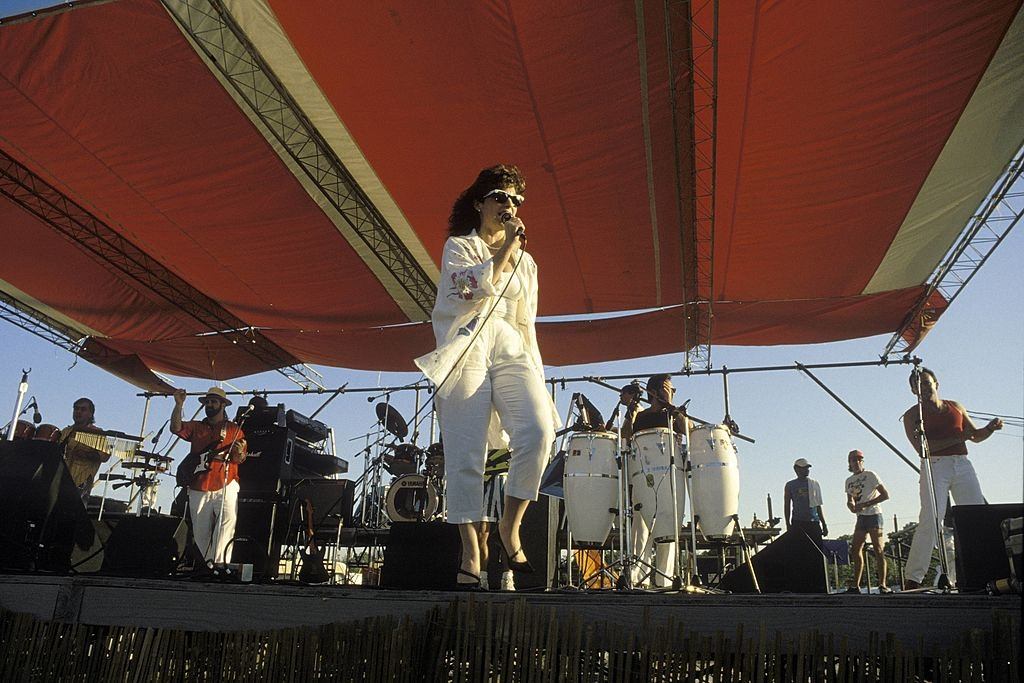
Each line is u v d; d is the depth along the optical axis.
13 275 9.31
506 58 6.04
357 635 2.56
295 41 5.98
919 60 5.74
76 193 7.72
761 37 5.59
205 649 2.78
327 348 10.71
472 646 2.46
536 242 8.36
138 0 5.55
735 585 4.62
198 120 6.76
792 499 8.59
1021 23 5.39
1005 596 2.20
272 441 6.61
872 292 8.80
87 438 7.34
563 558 6.59
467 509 2.92
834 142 6.58
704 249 8.24
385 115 6.71
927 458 5.53
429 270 9.01
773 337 9.84
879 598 2.26
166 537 4.86
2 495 4.46
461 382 2.98
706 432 5.00
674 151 6.89
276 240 8.41
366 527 7.32
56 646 3.00
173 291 9.48
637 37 5.77
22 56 6.06
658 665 2.28
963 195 7.20
